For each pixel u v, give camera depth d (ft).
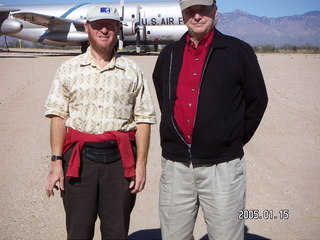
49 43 111.14
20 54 111.04
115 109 9.29
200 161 9.52
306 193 17.04
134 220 14.99
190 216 10.22
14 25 103.30
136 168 9.54
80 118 9.25
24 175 19.24
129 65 9.55
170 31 104.01
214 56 9.36
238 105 9.55
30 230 14.07
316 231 13.85
